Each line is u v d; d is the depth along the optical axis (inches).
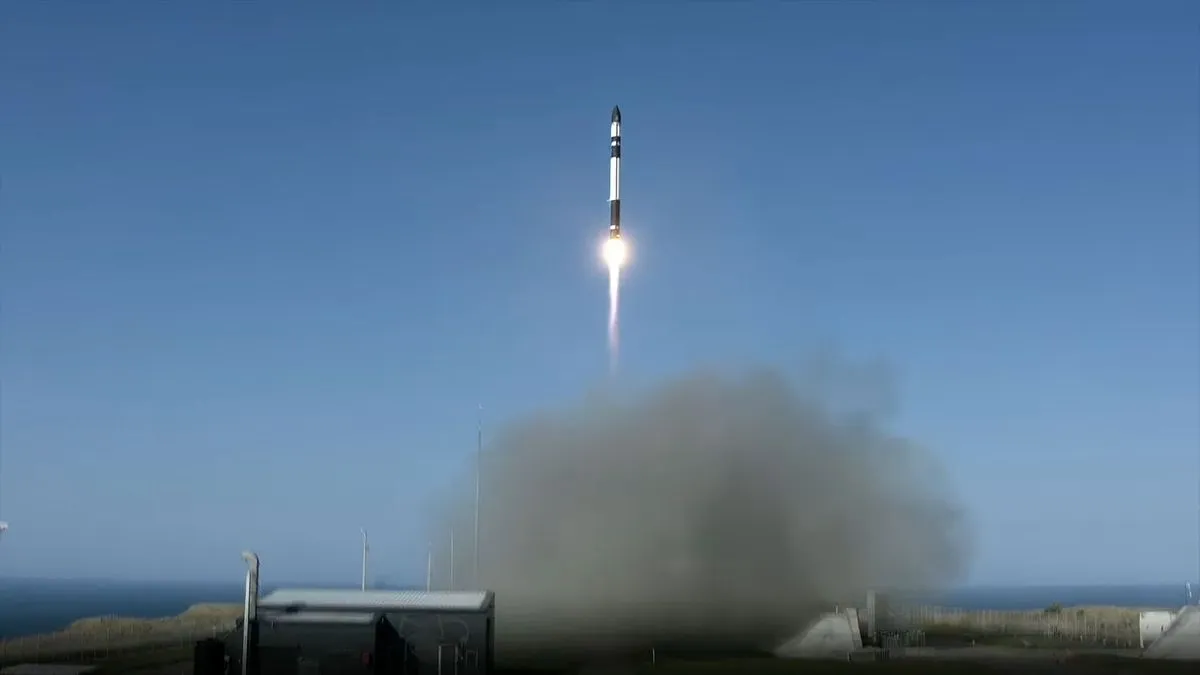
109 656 2503.7
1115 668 2364.7
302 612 1868.8
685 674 2266.2
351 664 1812.3
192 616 4448.8
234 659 1806.1
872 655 2669.8
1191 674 2253.9
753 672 2285.9
